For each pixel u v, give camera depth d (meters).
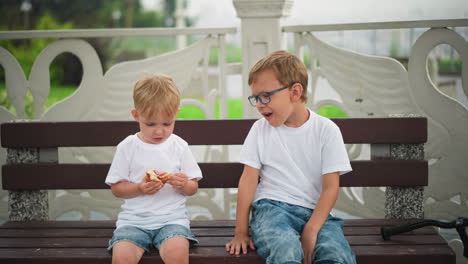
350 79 3.57
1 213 3.68
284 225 2.11
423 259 2.15
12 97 3.62
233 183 2.69
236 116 9.04
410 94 3.44
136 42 19.02
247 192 2.29
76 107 3.63
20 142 2.71
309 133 2.29
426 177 2.65
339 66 3.59
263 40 3.57
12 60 3.59
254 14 3.55
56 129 2.71
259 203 2.29
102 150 3.68
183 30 3.59
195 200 3.71
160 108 2.20
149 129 2.26
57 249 2.26
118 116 3.68
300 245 2.01
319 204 2.18
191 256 2.15
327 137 2.26
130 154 2.33
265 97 2.20
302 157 2.30
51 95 12.20
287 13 3.64
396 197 2.72
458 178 3.43
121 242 2.12
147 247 2.19
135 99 2.24
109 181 2.29
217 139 2.71
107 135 2.71
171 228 2.21
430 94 3.41
